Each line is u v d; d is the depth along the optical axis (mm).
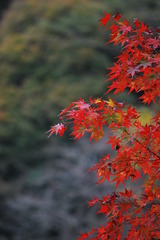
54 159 13977
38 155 14383
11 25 17719
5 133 14703
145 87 2510
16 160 14406
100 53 16516
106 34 16844
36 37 16750
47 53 16484
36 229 12133
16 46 16703
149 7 17609
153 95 2543
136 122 2527
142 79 2490
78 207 12469
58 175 13180
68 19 17062
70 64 16109
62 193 12750
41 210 12367
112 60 16641
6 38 17156
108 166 2568
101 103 2547
